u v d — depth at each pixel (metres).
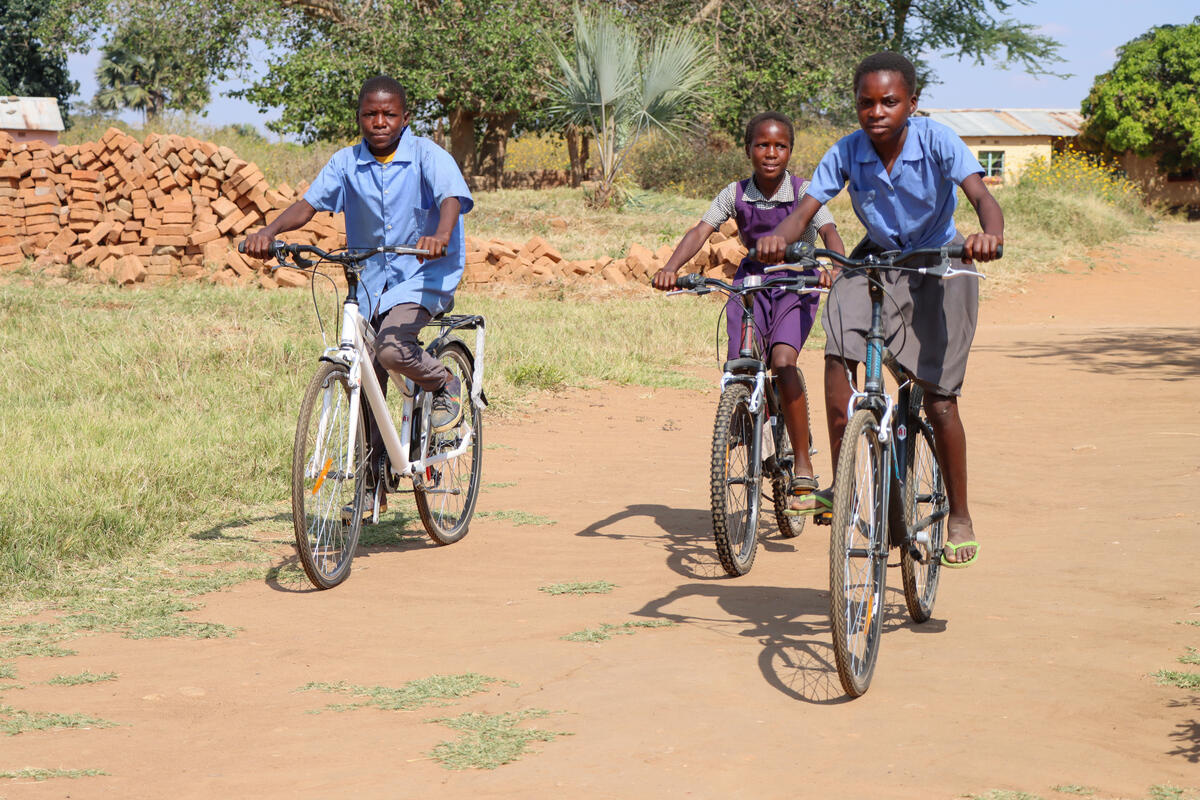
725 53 31.12
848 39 32.59
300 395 8.41
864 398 3.80
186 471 6.27
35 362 9.06
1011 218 25.48
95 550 5.20
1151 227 29.61
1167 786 2.89
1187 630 4.14
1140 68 45.41
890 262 3.75
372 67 28.25
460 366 5.96
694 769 3.02
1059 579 4.85
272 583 4.96
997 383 10.68
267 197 15.62
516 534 5.84
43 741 3.25
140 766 3.08
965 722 3.34
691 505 6.44
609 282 16.55
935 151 3.99
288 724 3.37
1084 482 6.77
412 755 3.13
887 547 3.82
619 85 24.03
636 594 4.75
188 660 3.97
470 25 28.14
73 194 15.63
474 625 4.35
